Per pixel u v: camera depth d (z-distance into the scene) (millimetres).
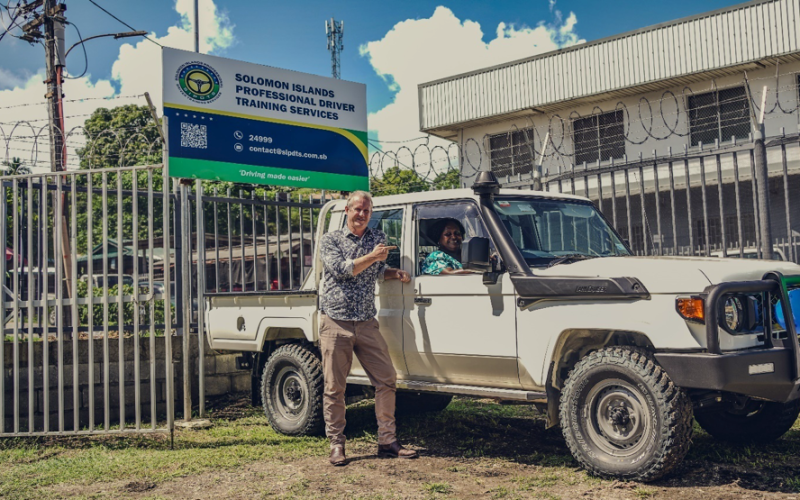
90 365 5945
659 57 18062
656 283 4156
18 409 6004
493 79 21031
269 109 7223
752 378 3971
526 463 4859
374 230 5242
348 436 5922
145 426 6691
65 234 10312
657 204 7809
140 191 6824
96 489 4484
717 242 15195
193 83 6711
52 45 14266
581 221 5480
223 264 10664
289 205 7914
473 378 4973
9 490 4480
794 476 4266
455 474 4598
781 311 4309
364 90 7961
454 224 5160
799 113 16688
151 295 5891
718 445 5098
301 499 4094
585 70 19281
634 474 4121
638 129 18984
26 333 6625
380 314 5422
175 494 4312
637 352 4230
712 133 17875
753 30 16672
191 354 7625
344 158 7766
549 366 4523
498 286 4742
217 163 6828
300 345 6059
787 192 7215
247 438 5949
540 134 20828
